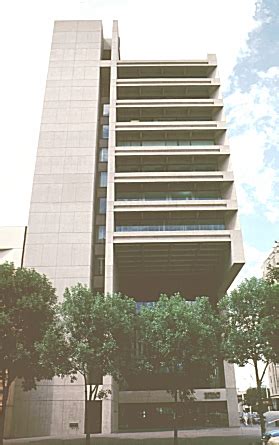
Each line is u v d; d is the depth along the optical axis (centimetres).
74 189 5331
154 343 3203
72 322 3112
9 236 5209
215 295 6225
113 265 4922
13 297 3238
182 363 3206
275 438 2647
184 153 5588
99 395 3136
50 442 3238
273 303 3091
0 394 4256
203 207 5169
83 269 4866
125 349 3100
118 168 5753
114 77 6231
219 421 5331
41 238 5019
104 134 6116
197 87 6269
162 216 5291
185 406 5391
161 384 5481
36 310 3170
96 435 3922
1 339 3009
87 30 6600
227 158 5647
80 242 5009
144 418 5312
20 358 2980
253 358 3197
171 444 2956
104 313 3070
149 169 5759
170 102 6053
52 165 5475
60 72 6212
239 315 3294
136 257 5450
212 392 5384
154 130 5781
